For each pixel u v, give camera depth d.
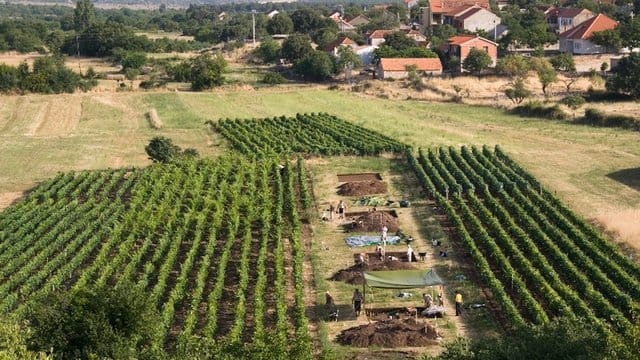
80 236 69.44
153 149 97.25
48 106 134.88
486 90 146.62
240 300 55.00
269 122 119.44
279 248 64.50
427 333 51.88
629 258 62.91
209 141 110.38
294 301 57.44
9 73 151.12
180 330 53.38
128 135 114.50
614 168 91.56
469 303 57.00
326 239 71.12
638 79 129.62
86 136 114.00
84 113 129.75
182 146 107.44
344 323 54.47
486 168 89.62
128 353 42.25
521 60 155.50
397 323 52.94
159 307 57.06
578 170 91.25
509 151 100.50
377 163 96.31
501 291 55.88
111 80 175.75
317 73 168.62
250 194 81.44
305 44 191.75
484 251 66.19
